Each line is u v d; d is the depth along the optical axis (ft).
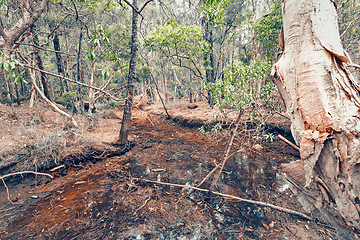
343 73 3.68
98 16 33.09
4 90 26.91
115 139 22.09
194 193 12.44
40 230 9.50
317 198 3.75
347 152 3.08
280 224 9.33
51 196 12.46
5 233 9.36
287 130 21.09
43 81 30.37
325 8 3.91
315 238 8.22
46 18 26.89
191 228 9.35
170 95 61.46
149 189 13.05
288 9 4.32
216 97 18.57
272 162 16.71
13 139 16.94
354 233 3.21
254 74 14.83
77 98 33.71
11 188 12.78
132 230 9.30
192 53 30.12
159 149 21.76
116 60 7.70
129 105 21.24
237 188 12.91
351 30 18.42
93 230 9.38
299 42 4.03
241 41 36.24
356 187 3.02
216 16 11.14
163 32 29.50
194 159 18.45
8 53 11.00
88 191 12.95
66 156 16.52
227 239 8.55
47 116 24.36
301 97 3.84
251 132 20.53
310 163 3.55
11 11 19.86
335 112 3.32
